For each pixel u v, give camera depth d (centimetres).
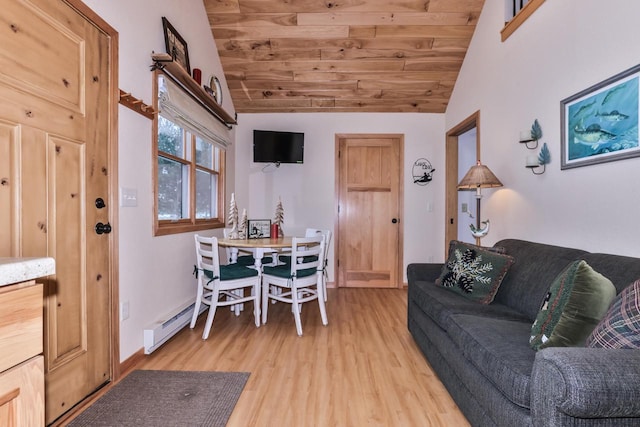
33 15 149
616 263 159
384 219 468
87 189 184
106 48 199
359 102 453
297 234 466
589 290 134
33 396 75
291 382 202
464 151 519
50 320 160
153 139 250
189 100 299
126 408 174
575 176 216
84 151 181
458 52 389
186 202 327
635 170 175
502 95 307
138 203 231
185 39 308
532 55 261
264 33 371
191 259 320
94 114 189
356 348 254
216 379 204
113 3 203
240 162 467
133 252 225
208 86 354
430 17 354
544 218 247
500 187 310
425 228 464
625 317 110
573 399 90
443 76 416
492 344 145
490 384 139
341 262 469
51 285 161
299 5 343
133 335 224
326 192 466
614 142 185
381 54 391
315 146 466
